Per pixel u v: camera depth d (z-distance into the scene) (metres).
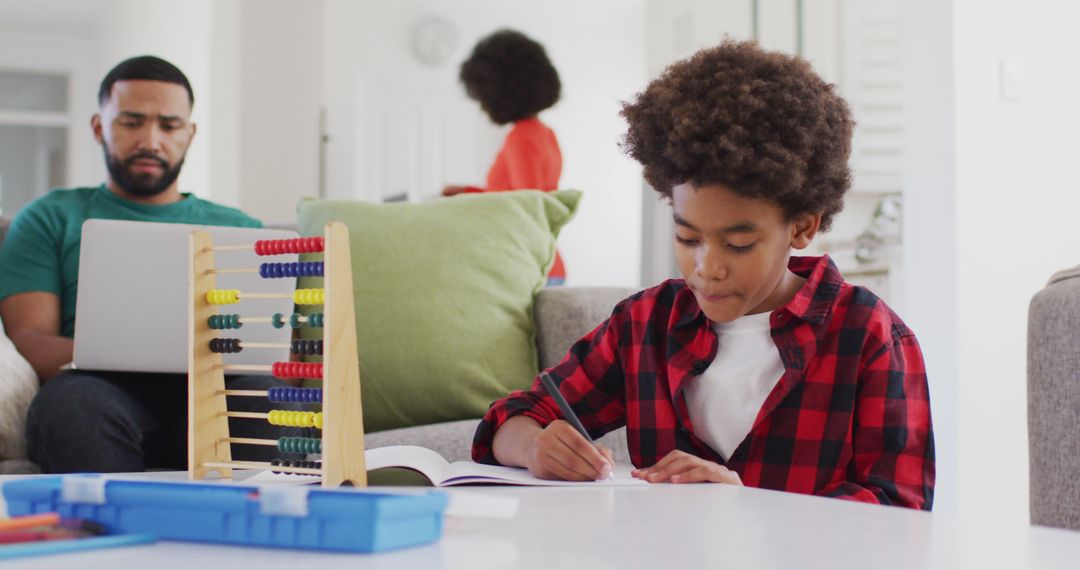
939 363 2.90
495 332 2.11
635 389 1.27
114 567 0.48
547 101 3.80
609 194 7.83
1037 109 2.93
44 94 8.77
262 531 0.54
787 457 1.15
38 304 2.12
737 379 1.18
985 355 2.87
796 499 0.78
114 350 1.61
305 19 4.40
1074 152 2.96
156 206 2.32
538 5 7.53
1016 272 2.90
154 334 1.61
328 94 7.01
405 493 0.58
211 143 4.42
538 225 2.27
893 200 4.08
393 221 2.18
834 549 0.56
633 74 7.84
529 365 2.16
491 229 2.21
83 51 8.74
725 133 1.02
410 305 2.08
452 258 2.14
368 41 7.09
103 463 1.62
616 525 0.64
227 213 2.42
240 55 4.32
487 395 2.08
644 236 2.92
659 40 4.93
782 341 1.16
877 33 4.16
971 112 2.88
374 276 2.10
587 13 7.68
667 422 1.23
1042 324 1.29
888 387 1.12
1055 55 2.95
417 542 0.56
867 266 4.08
